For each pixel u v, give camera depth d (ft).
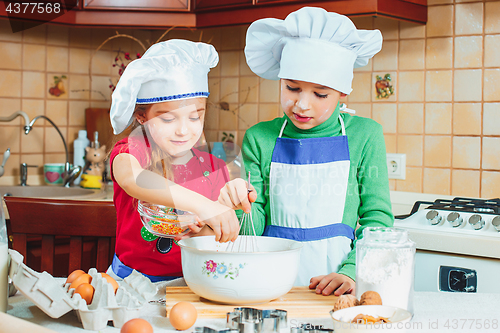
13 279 2.17
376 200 3.51
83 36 7.57
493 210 4.35
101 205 3.82
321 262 3.49
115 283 2.47
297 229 3.56
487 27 5.59
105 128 7.55
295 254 2.48
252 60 3.76
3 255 2.31
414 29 5.98
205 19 6.09
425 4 5.81
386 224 3.35
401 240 2.31
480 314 2.38
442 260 4.05
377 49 3.51
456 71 5.78
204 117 2.92
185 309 2.15
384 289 2.26
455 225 4.15
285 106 3.40
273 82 6.96
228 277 2.36
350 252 3.24
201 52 2.86
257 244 2.86
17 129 7.19
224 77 7.30
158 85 2.69
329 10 5.36
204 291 2.42
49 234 3.81
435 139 5.95
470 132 5.75
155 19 6.20
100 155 7.06
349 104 6.43
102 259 3.87
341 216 3.59
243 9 5.82
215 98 7.37
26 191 6.79
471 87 5.71
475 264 3.90
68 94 7.53
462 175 5.82
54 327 2.19
